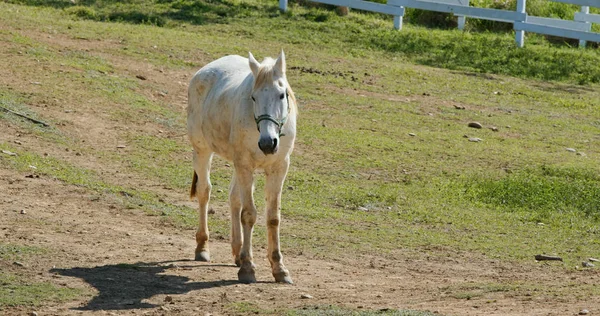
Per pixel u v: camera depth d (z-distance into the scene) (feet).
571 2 89.51
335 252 38.63
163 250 36.68
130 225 40.27
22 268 31.78
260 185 49.96
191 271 33.37
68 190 44.19
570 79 82.89
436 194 51.16
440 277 35.06
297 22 89.61
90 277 31.37
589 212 49.03
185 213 43.19
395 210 47.60
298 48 82.43
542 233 44.62
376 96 71.31
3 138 51.24
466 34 91.56
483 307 27.45
